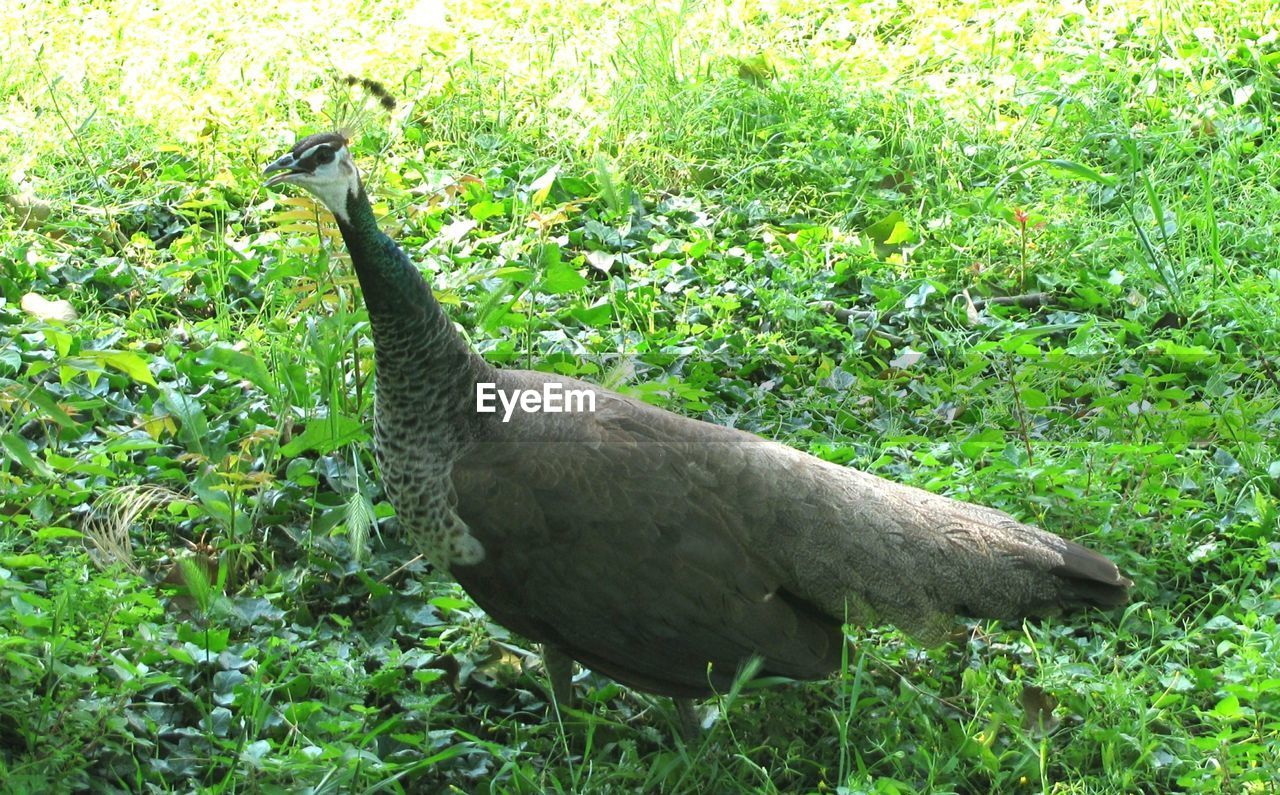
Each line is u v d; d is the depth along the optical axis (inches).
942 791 157.8
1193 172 294.5
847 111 306.0
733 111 306.2
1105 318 256.4
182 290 245.8
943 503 173.6
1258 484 209.5
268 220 239.8
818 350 244.1
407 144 293.4
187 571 167.3
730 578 162.7
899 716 171.8
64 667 149.6
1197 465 209.8
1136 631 186.4
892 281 259.3
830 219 279.6
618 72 311.7
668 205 283.3
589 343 236.8
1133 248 266.2
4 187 266.4
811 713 174.1
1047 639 182.1
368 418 211.0
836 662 168.2
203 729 161.0
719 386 231.0
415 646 180.7
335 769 151.4
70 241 259.9
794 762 167.6
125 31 335.6
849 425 224.8
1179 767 163.6
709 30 338.3
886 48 344.8
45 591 173.6
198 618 178.1
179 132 292.2
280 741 162.7
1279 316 244.8
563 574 161.3
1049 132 304.8
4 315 230.2
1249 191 283.1
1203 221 268.4
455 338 164.1
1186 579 195.6
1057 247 269.6
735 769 166.9
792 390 232.2
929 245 274.5
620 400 171.5
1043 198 281.7
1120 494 204.4
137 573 182.1
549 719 174.2
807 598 167.3
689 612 161.9
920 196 287.3
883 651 182.4
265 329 224.7
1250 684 166.7
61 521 191.8
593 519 160.9
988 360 234.2
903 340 249.0
